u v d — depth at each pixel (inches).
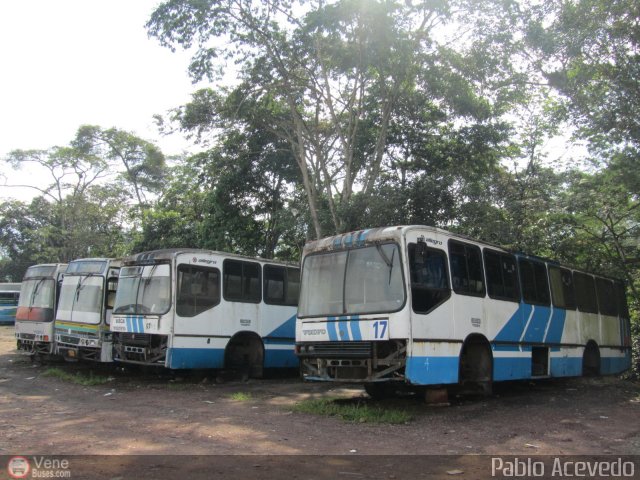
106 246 1534.2
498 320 440.8
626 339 678.5
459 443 286.5
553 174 781.9
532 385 562.6
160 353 504.1
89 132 1578.5
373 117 825.5
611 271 740.0
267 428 319.9
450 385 416.8
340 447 273.9
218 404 415.2
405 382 364.5
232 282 562.6
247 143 917.2
